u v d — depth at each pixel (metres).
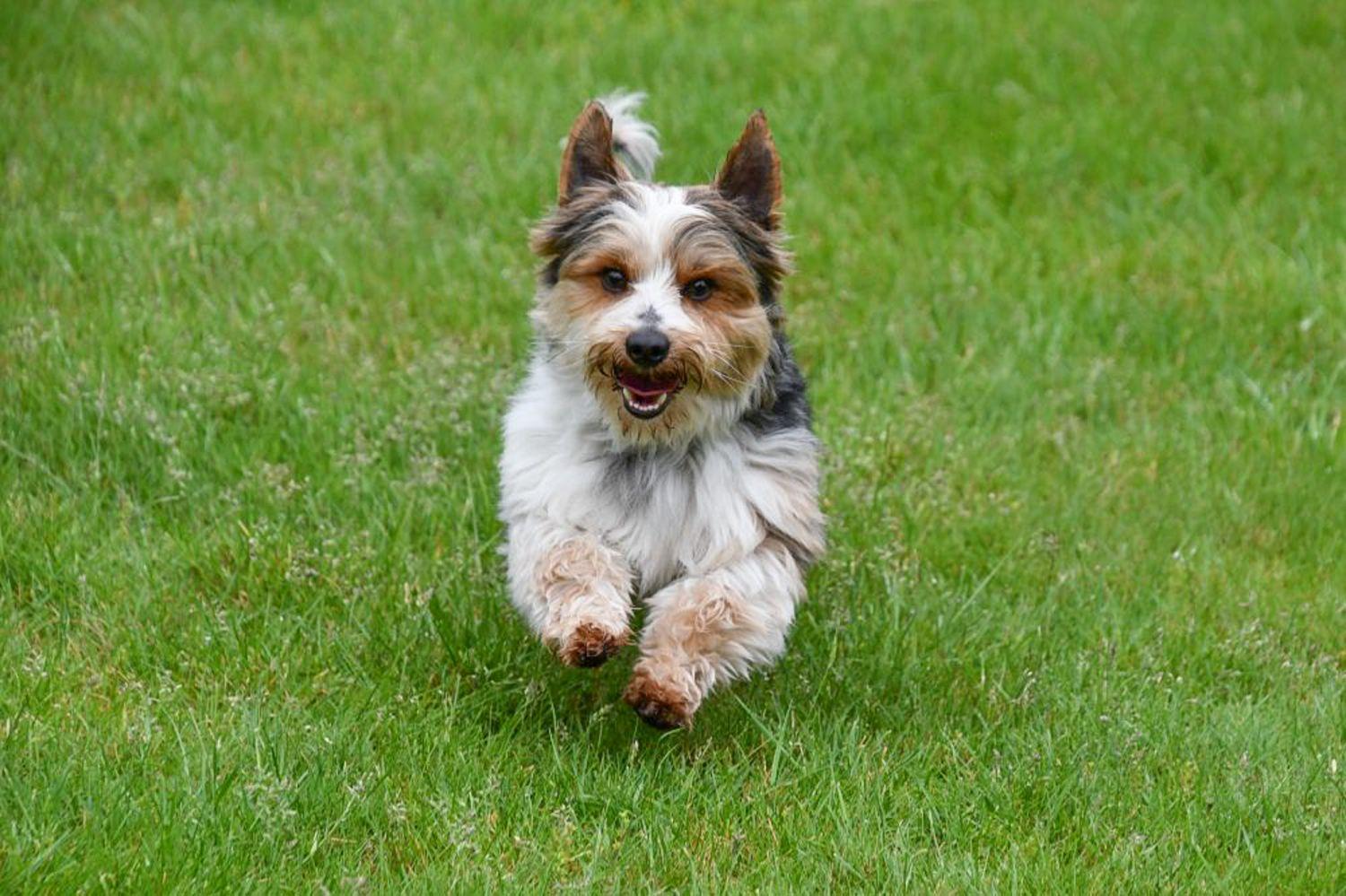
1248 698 9.46
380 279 13.67
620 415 8.75
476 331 13.00
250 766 8.05
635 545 8.88
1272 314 14.02
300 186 14.99
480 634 9.55
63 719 8.27
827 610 10.19
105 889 6.92
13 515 10.12
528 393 9.29
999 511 11.47
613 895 7.46
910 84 17.73
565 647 8.17
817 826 8.11
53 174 14.59
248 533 10.20
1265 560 11.30
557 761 8.43
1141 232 15.26
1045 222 15.34
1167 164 16.36
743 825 8.13
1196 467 12.11
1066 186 16.08
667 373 8.48
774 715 9.18
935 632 10.05
